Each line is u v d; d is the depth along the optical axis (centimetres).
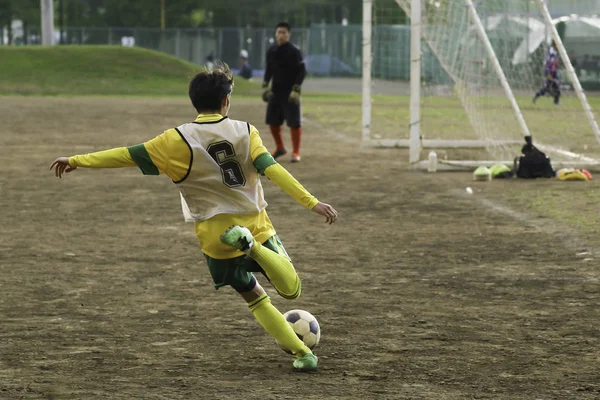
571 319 1438
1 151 4266
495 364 1202
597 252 1977
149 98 9731
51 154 4147
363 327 1398
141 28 17375
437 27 4150
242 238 1024
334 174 3475
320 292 1642
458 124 6359
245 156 1099
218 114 1117
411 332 1369
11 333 1365
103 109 7619
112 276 1780
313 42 15275
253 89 11306
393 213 2561
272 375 1156
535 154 3388
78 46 12156
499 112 5272
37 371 1174
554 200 2753
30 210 2619
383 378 1142
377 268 1852
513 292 1631
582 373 1160
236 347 1292
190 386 1109
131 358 1237
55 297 1603
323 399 1058
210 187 1100
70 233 2256
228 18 18738
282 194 2964
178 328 1398
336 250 2041
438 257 1956
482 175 3269
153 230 2302
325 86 12962
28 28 18575
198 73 1126
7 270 1830
